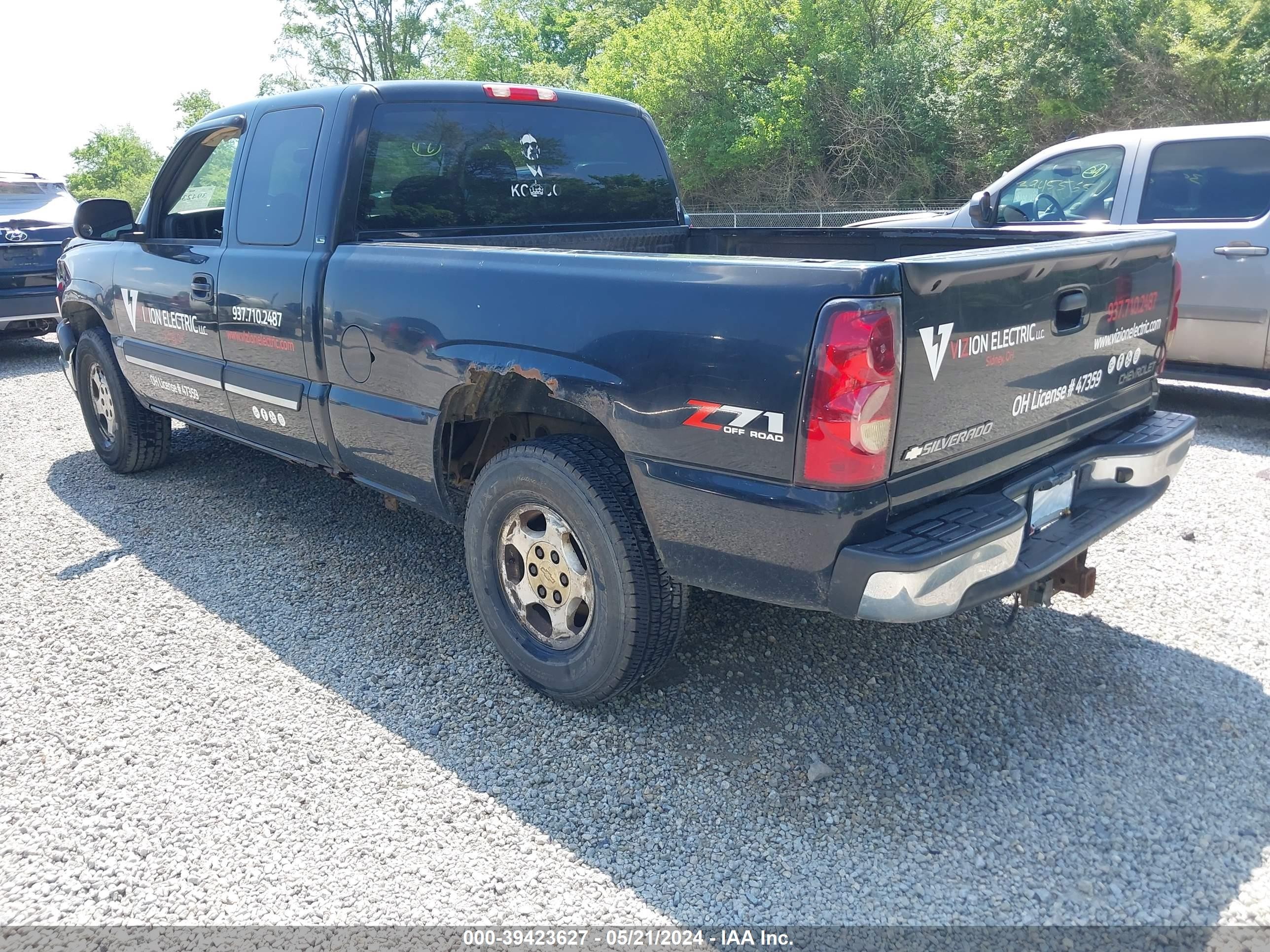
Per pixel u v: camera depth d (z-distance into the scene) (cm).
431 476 361
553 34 4853
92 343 567
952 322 253
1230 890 245
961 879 251
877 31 2855
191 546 481
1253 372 650
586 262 293
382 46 4275
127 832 277
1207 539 462
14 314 945
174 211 521
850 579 249
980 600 264
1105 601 401
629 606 297
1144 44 2280
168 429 586
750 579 271
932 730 315
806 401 242
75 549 481
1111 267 309
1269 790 281
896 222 843
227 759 309
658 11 3031
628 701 335
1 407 805
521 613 340
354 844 270
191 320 470
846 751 305
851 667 354
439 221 414
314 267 387
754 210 2844
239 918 245
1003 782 288
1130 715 320
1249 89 2127
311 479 582
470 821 279
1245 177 634
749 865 258
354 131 384
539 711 332
